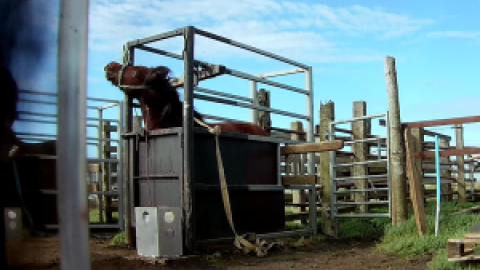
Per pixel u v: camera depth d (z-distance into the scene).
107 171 10.05
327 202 7.86
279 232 6.84
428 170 11.81
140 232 5.30
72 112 1.07
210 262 5.16
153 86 5.91
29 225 1.27
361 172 9.69
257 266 4.96
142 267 4.77
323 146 6.54
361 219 8.55
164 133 5.75
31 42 1.27
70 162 1.07
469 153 6.04
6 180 1.31
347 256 5.60
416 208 6.07
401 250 5.56
